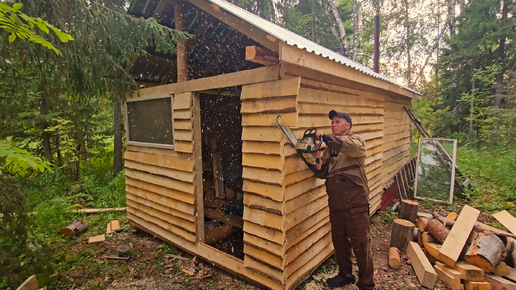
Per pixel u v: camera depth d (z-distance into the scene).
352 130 4.01
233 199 5.01
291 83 2.53
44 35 2.66
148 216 4.48
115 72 3.79
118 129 7.84
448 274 3.15
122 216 5.51
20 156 1.49
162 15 3.98
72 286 3.26
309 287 3.14
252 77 2.85
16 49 2.67
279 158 2.71
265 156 2.83
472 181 7.35
